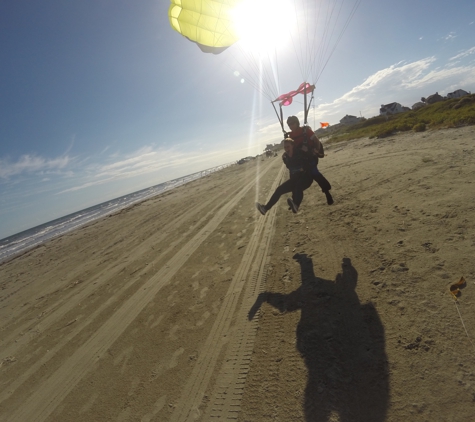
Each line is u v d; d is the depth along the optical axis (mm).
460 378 2014
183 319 3781
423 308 2693
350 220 5191
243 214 8109
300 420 2082
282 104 4766
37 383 3389
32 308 5785
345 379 2275
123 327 4020
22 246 19766
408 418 1886
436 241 3631
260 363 2691
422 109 25391
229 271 4750
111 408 2699
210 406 2422
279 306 3420
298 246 4855
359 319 2826
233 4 4516
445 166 6387
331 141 26031
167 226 9547
